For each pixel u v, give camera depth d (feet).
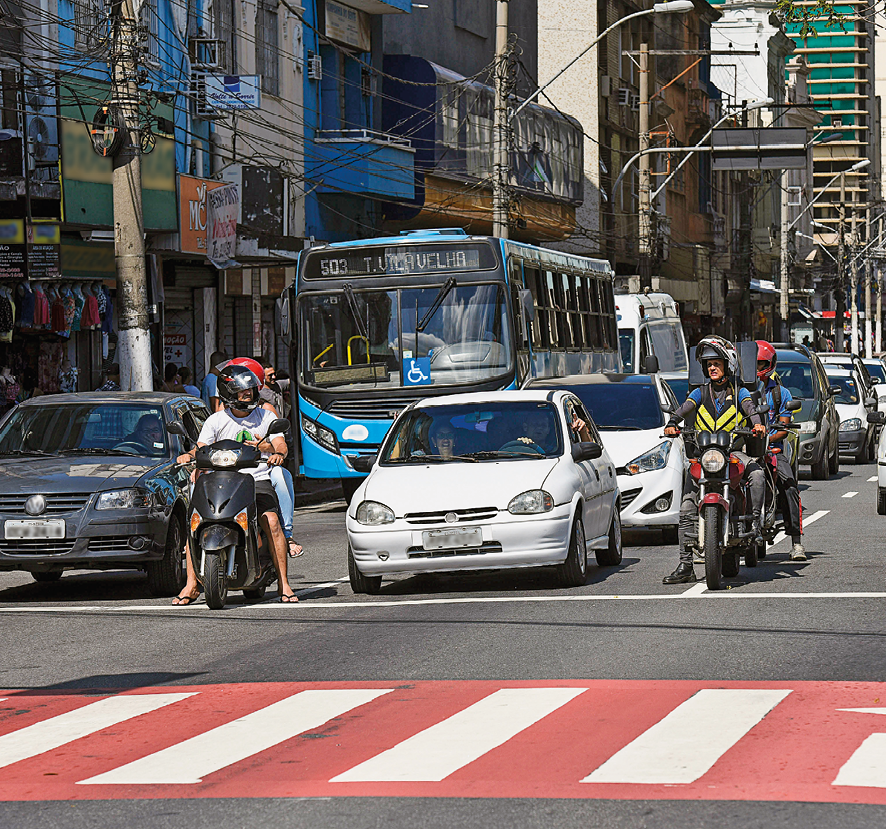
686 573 95.86
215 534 91.56
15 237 160.04
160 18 208.03
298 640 79.51
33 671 73.15
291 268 259.60
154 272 206.80
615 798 46.32
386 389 159.12
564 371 182.91
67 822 45.65
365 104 288.51
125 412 108.88
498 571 108.68
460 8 339.98
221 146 218.79
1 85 161.27
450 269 160.76
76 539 98.07
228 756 53.78
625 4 442.50
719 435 93.50
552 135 350.64
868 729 55.06
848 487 185.37
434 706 60.85
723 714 57.77
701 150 321.32
